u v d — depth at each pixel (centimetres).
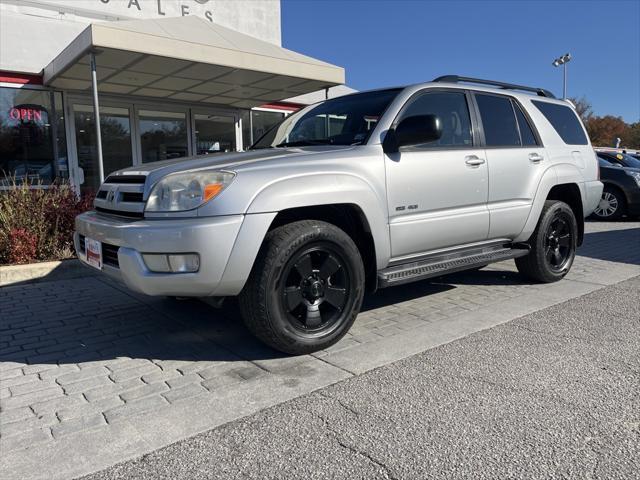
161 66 813
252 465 216
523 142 485
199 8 1200
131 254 302
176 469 215
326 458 221
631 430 239
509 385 289
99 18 1053
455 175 406
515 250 479
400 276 375
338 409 264
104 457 225
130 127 1088
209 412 263
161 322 418
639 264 634
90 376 312
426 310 440
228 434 242
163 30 761
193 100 1141
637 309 435
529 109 502
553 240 523
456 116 429
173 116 1148
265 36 1341
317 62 918
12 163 923
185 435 242
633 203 1087
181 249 291
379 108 395
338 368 317
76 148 1002
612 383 290
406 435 238
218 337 379
